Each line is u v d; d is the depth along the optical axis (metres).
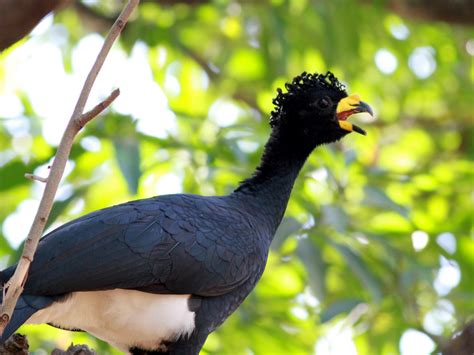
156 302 9.48
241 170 13.80
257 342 14.27
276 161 11.37
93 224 9.28
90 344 13.48
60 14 19.14
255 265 10.23
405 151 20.89
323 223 13.51
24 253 7.45
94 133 13.33
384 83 20.80
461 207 16.72
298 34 18.39
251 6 18.92
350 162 13.95
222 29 19.84
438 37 20.20
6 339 8.23
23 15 8.96
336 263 15.12
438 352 11.42
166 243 9.44
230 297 10.02
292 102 11.51
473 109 20.81
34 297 8.73
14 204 15.53
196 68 20.44
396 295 14.25
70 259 8.96
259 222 10.82
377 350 14.67
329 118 11.46
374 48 19.55
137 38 17.88
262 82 20.02
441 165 16.88
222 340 14.21
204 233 9.77
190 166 13.98
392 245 14.05
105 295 9.30
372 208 14.56
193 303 9.69
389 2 17.72
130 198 14.84
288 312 14.66
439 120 20.89
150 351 9.86
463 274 15.25
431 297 15.23
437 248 14.75
